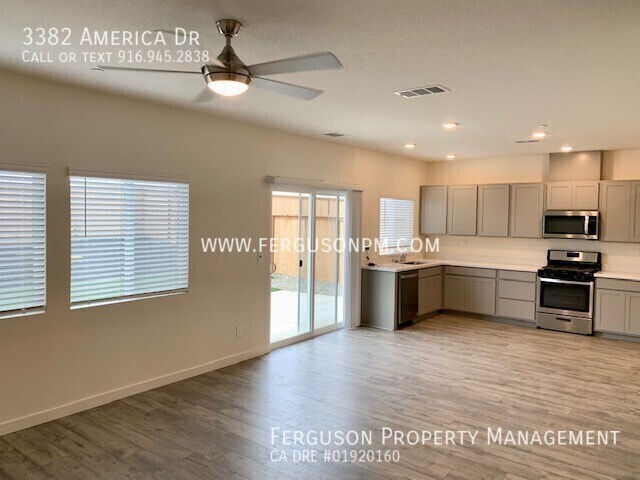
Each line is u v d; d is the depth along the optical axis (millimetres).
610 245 6746
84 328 3814
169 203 4406
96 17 2434
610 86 3561
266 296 5430
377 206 7152
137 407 3895
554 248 7207
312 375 4711
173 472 2916
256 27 2545
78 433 3420
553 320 6648
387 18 2406
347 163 6520
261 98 4000
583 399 4152
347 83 3547
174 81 3514
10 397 3404
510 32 2566
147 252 4254
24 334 3461
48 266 3572
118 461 3041
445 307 7676
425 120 4848
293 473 2918
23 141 3389
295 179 5641
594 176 6684
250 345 5258
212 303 4824
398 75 3350
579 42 2695
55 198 3592
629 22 2414
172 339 4473
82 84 3600
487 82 3496
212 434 3424
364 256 6918
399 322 6633
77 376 3779
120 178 3971
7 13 2391
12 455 3104
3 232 3344
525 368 4984
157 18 2443
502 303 7105
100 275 3924
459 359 5273
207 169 4699
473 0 2193
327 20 2445
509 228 7285
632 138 5699
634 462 3088
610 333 6277
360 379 4605
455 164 8125
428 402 4051
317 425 3590
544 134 5531
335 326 6652
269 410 3857
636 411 3902
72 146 3662
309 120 4902
